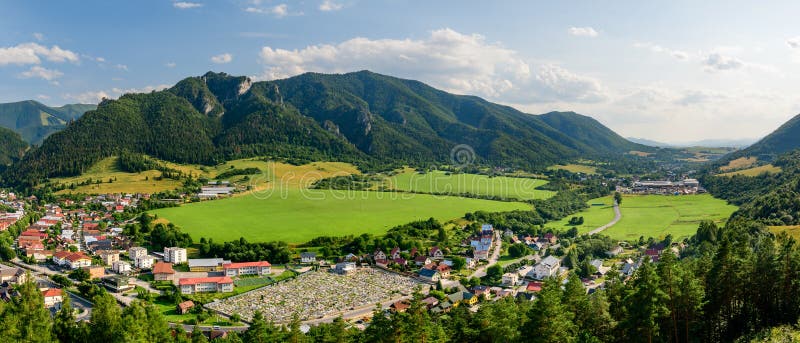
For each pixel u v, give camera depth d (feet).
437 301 608.60
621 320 295.28
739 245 338.95
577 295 315.78
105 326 334.65
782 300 323.98
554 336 265.13
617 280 365.40
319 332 416.05
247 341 401.49
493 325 293.84
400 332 305.73
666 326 309.42
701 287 303.68
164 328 370.94
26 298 355.77
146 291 630.74
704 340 316.40
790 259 314.96
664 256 301.43
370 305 615.57
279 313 583.58
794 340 280.10
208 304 612.29
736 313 342.85
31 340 326.44
